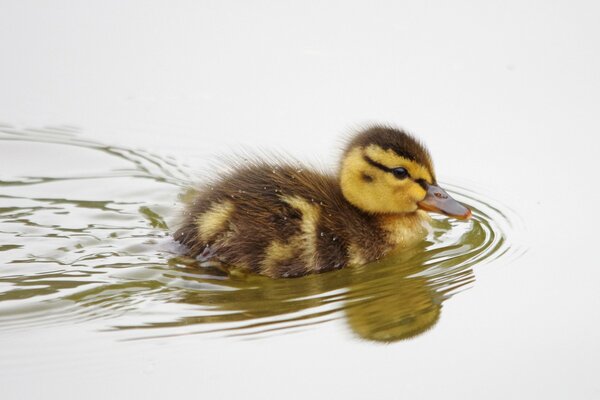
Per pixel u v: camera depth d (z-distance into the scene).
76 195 12.52
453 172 13.25
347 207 10.83
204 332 8.84
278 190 10.42
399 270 10.36
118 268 10.09
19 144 14.09
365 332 9.02
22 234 11.07
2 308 9.14
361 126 11.81
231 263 10.16
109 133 14.48
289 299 9.55
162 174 13.24
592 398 8.33
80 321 8.95
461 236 11.43
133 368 8.30
